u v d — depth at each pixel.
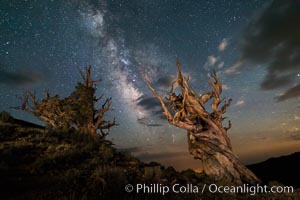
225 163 15.88
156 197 8.66
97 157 13.05
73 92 25.06
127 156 15.34
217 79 18.17
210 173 15.66
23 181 8.38
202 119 17.73
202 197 10.05
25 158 11.10
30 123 24.86
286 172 25.39
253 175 16.14
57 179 8.96
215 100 18.06
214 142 16.83
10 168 9.56
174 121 16.95
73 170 10.16
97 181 8.88
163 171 12.75
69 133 19.11
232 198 10.84
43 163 10.38
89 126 23.62
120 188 8.59
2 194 7.02
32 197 6.95
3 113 20.92
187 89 17.34
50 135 16.83
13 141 13.80
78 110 24.17
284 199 11.69
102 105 24.95
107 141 18.84
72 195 7.30
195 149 16.91
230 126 18.44
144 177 11.02
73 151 12.86
